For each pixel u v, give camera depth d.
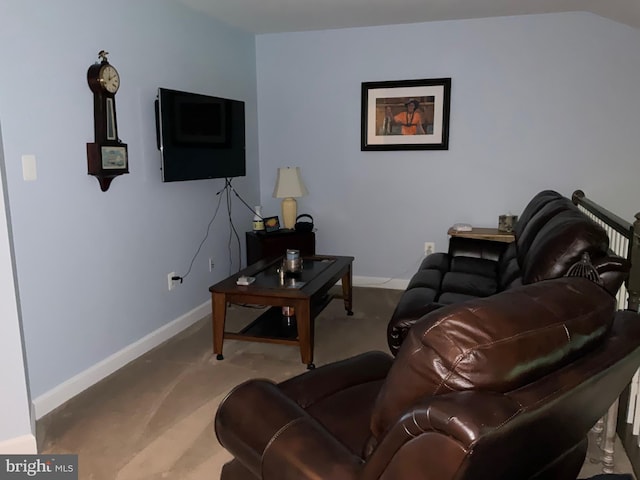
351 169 4.54
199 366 2.96
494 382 0.91
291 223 4.37
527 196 4.17
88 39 2.63
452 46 4.11
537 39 3.94
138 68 3.05
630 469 1.99
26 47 2.27
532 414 0.89
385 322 3.68
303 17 3.90
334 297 3.79
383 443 0.95
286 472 1.18
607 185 3.99
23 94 2.26
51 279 2.47
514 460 0.96
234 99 4.25
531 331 0.99
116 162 2.78
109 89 2.70
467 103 4.16
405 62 4.23
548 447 1.08
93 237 2.74
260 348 3.21
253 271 3.32
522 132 4.09
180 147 3.31
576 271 1.99
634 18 3.52
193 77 3.65
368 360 1.91
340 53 4.38
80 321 2.67
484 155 4.20
